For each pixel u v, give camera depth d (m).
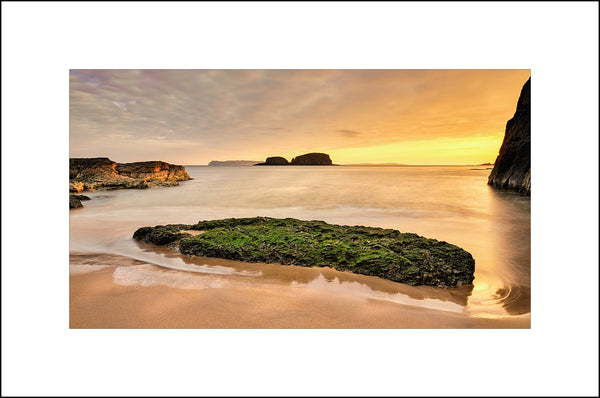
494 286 6.72
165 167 43.94
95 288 5.92
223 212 17.31
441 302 5.89
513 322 4.98
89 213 16.86
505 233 12.02
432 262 6.81
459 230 12.57
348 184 34.88
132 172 40.12
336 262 7.08
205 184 37.00
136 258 8.06
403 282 6.45
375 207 18.55
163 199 22.91
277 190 28.52
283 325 4.80
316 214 16.48
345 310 5.22
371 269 6.72
